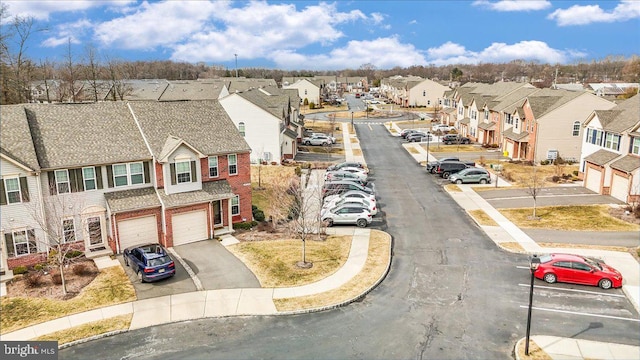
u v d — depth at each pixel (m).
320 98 131.12
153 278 23.27
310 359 17.08
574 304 21.27
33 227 25.39
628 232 30.64
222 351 17.70
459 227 32.38
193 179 30.19
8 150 24.94
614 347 17.72
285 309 20.84
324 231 31.22
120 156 28.20
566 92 56.22
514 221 33.41
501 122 62.84
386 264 25.75
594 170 41.28
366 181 45.03
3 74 52.06
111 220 27.17
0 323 19.89
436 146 67.06
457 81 178.88
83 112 29.89
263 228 32.47
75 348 18.14
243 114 53.03
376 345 18.00
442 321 19.81
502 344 18.06
